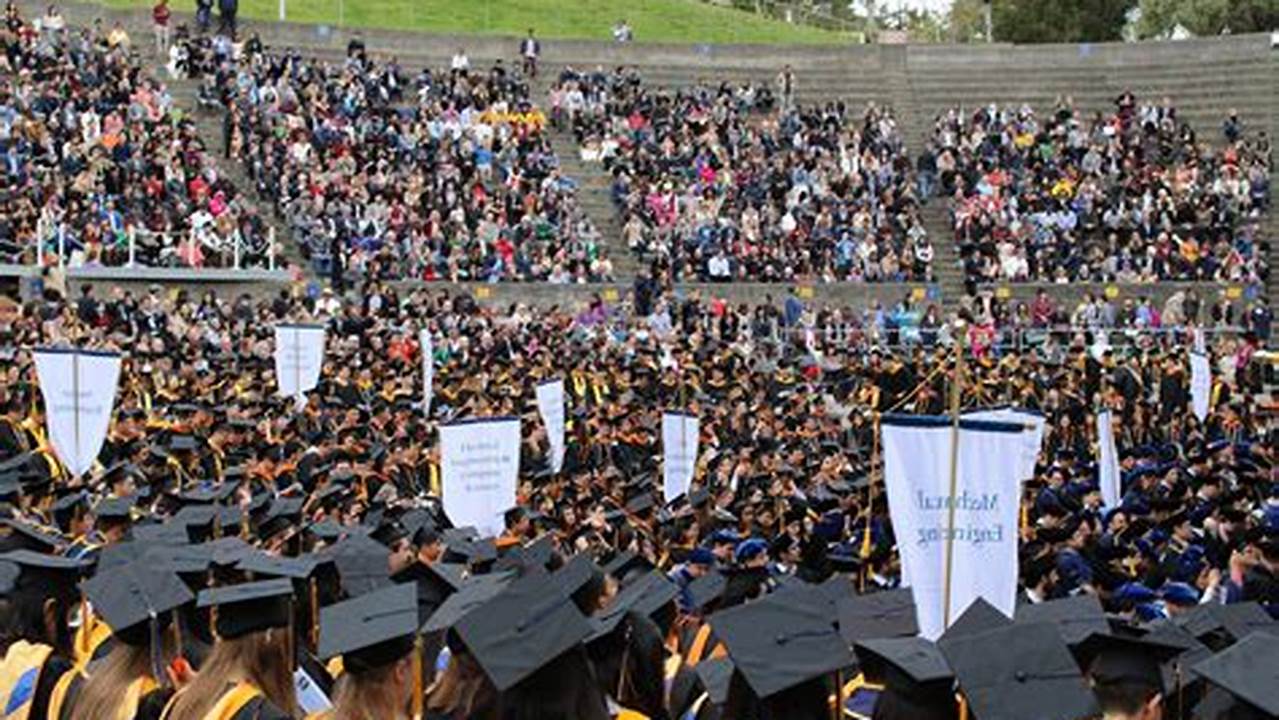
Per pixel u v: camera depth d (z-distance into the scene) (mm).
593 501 20828
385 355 36438
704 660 10789
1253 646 8227
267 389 29625
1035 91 63156
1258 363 42969
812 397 36219
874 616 12258
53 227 40812
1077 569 16125
